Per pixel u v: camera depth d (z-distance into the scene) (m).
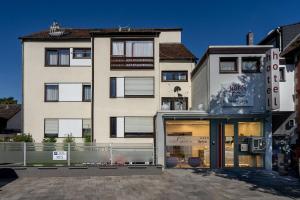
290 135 21.06
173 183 16.36
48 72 27.20
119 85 24.72
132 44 24.86
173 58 28.89
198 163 21.06
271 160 20.50
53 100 27.09
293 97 21.41
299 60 19.88
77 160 19.52
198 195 13.64
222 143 21.02
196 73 25.56
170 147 21.05
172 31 33.03
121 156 19.84
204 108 22.22
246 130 21.03
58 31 27.53
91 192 14.38
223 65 20.95
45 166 19.05
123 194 13.95
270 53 19.67
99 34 24.84
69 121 27.00
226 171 19.83
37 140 26.78
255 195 13.49
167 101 28.72
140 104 24.67
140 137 24.47
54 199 13.05
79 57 27.31
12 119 42.69
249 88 20.66
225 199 12.88
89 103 27.08
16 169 18.67
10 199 13.08
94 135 24.44
